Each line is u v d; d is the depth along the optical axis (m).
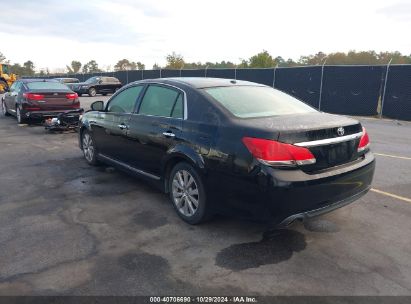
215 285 3.02
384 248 3.65
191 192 4.13
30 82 12.26
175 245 3.70
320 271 3.23
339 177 3.54
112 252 3.55
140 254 3.52
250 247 3.66
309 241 3.79
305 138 3.38
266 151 3.30
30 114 11.52
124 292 2.93
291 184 3.25
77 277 3.12
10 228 4.07
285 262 3.38
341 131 3.64
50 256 3.46
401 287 3.00
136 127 5.00
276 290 2.96
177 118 4.32
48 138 9.73
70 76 44.16
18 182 5.75
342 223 4.23
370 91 15.85
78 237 3.86
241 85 4.71
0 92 33.19
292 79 18.69
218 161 3.66
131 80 32.00
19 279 3.09
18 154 7.75
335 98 17.03
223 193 3.69
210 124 3.87
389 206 4.73
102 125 5.97
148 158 4.81
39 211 4.57
